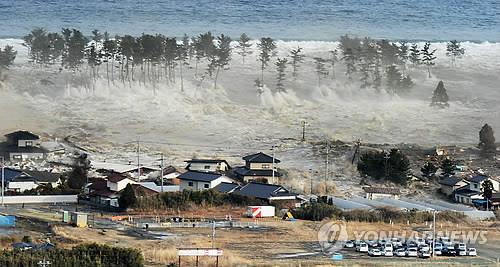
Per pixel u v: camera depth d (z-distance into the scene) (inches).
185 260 4781.0
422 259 5157.5
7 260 4345.5
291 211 6446.9
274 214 6402.6
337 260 4992.6
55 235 5388.8
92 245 4635.8
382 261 5024.6
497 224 6363.2
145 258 4788.4
